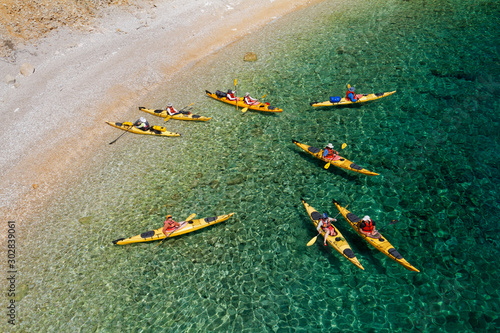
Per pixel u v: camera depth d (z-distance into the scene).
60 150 16.78
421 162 13.67
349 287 10.01
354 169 13.33
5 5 22.75
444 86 17.16
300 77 19.72
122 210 13.38
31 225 13.35
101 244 12.14
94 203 13.86
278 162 14.70
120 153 16.27
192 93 20.03
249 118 17.42
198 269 10.99
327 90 18.34
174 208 13.20
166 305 10.15
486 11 22.17
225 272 10.82
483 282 9.69
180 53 23.80
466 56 18.81
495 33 20.09
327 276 10.37
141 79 21.38
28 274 11.48
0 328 10.10
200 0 28.69
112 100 19.72
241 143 15.95
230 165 14.83
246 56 22.14
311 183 13.57
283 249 11.30
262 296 10.06
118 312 10.12
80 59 22.42
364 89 17.89
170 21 26.69
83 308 10.33
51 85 20.33
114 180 14.80
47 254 12.08
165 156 15.72
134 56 23.02
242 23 27.12
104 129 17.95
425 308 9.27
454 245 10.70
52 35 23.39
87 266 11.48
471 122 15.05
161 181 14.44
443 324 8.88
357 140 15.17
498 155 13.42
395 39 21.27
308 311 9.58
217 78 21.03
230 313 9.74
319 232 11.23
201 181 14.23
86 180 15.06
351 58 20.38
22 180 15.41
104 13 25.81
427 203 12.10
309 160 14.60
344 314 9.40
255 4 29.22
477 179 12.66
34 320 10.22
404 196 12.48
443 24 21.75
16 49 21.98
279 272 10.65
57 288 10.95
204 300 10.14
